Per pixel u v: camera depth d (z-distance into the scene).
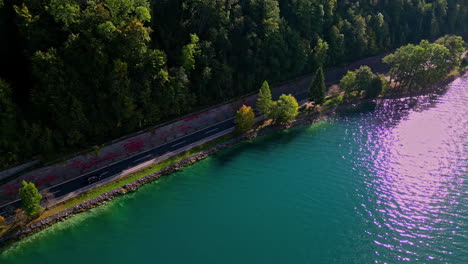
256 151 113.62
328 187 96.38
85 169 97.69
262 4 134.38
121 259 75.81
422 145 114.00
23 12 90.38
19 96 95.50
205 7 118.88
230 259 75.69
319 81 129.75
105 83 98.88
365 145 115.56
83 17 97.00
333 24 163.00
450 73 169.12
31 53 93.31
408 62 145.00
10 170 88.31
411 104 143.38
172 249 78.25
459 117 130.38
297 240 80.12
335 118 134.00
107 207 89.50
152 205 90.88
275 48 137.12
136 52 101.94
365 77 142.62
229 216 87.25
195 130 119.62
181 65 116.00
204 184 98.62
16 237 79.38
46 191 90.12
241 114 115.69
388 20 185.12
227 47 126.31
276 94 141.62
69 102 93.69
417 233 80.50
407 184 96.25
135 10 105.12
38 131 90.69
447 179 97.50
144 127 109.94
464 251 75.44
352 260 74.69
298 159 109.19
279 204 90.75
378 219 85.00
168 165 103.38
